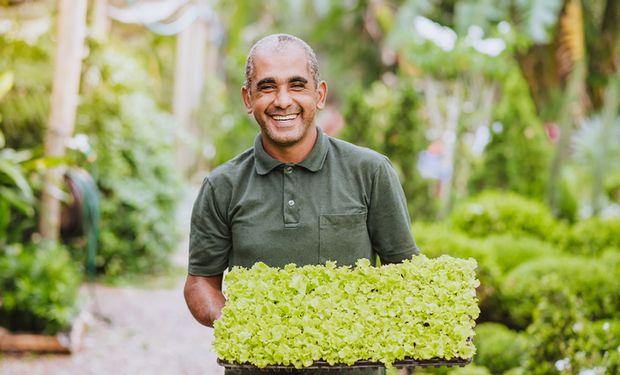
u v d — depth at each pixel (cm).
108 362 462
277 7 1138
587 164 882
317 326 188
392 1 1103
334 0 984
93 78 671
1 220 477
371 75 1439
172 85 1305
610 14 820
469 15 632
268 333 185
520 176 757
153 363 467
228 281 196
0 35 609
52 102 539
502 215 618
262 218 205
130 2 787
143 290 672
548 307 329
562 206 768
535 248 544
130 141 708
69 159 489
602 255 556
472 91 859
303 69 199
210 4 1066
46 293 465
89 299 613
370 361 187
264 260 204
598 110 954
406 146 663
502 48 731
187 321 572
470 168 802
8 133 614
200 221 215
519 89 776
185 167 1169
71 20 538
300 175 205
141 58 1082
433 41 747
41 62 620
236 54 1182
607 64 862
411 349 187
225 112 1198
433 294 194
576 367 297
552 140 938
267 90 199
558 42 894
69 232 548
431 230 513
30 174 537
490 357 376
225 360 186
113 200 701
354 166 207
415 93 666
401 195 213
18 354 461
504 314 447
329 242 203
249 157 213
